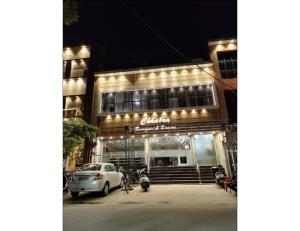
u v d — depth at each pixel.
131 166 12.16
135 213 4.85
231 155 10.44
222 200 6.32
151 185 10.45
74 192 7.57
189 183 10.70
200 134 12.83
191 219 4.24
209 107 12.92
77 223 4.14
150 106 13.59
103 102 14.08
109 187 8.13
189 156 13.05
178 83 13.72
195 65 13.75
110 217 4.55
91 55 14.93
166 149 13.30
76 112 13.80
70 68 14.84
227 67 13.81
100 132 13.39
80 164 12.60
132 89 14.04
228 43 14.16
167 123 13.00
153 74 14.09
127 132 13.03
